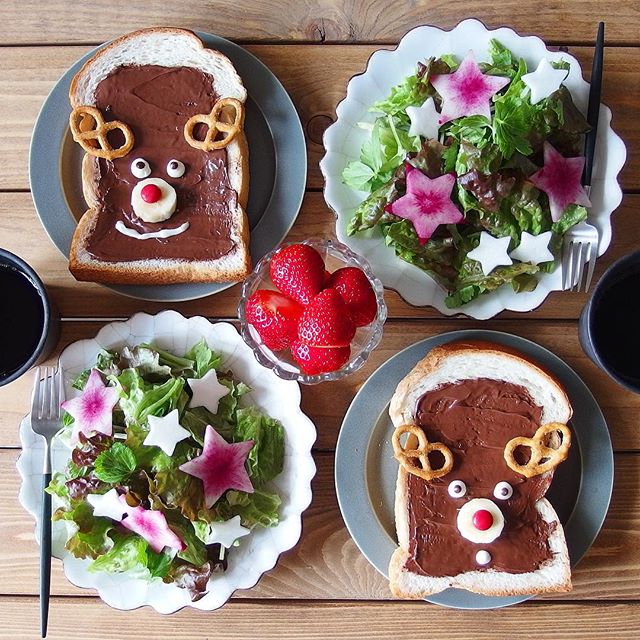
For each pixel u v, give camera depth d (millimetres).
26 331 688
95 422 676
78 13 725
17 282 688
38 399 696
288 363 677
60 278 727
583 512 701
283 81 725
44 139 712
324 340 617
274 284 657
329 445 721
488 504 676
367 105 699
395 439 680
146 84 702
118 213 703
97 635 721
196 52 702
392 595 717
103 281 709
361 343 670
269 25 723
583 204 670
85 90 702
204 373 699
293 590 720
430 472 676
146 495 667
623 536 717
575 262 688
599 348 673
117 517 662
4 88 726
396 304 721
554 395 686
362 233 696
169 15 725
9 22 725
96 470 657
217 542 673
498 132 643
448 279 688
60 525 701
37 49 725
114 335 708
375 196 673
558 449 675
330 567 720
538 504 687
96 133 696
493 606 696
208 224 703
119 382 681
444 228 674
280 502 696
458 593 699
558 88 665
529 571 685
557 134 675
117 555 671
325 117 725
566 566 684
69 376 707
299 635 720
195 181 701
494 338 705
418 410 688
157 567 669
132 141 698
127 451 660
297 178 709
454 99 659
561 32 719
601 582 717
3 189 727
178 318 709
